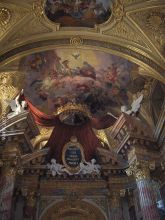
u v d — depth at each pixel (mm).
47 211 16141
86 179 17281
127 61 15547
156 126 15523
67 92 17453
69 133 17984
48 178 17094
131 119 15305
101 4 13672
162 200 15625
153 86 15898
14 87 15648
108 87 17031
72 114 17781
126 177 17094
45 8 13586
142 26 14156
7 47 13750
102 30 14539
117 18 13969
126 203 16703
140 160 14453
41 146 18406
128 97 16922
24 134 14203
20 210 15797
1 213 12219
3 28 13555
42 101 17359
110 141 18578
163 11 13523
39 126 17969
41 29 14289
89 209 16375
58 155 17516
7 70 14711
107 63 16000
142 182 13906
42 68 15922
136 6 13523
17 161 13805
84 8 13844
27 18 13703
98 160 17547
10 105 15086
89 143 17844
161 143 15094
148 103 16234
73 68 16312
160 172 15094
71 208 16344
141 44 14602
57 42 14797
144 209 13125
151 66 14555
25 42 14227
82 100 17828
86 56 15766
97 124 17953
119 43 14820
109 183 16984
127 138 15094
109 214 16188
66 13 13953
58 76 16578
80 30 14648
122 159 17016
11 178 13234
